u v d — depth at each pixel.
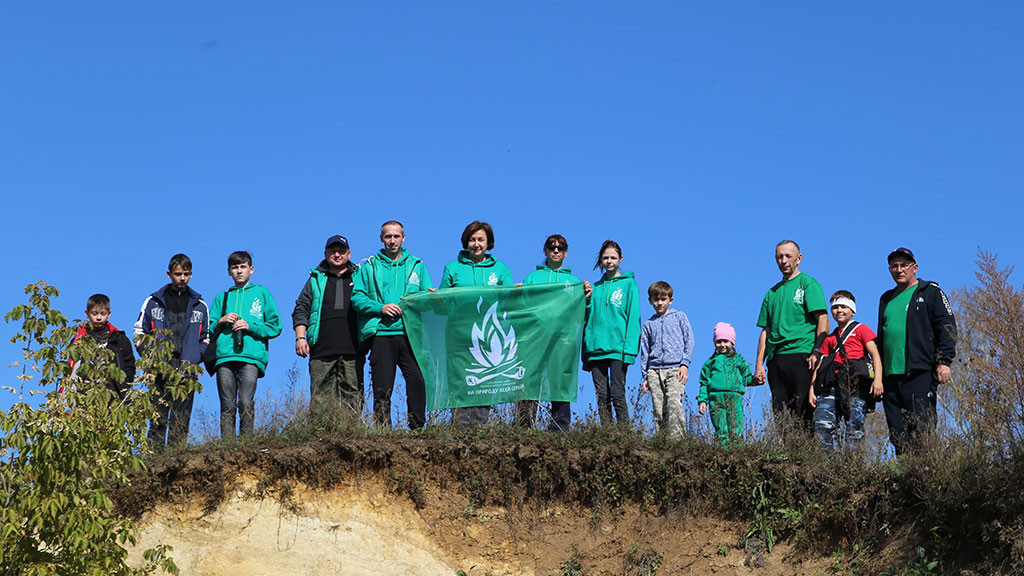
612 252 12.47
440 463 11.55
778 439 11.27
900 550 10.22
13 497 9.31
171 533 11.02
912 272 11.48
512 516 11.38
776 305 11.96
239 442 11.42
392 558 11.01
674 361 12.22
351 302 12.22
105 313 12.23
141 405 9.77
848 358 11.41
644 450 11.38
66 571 9.18
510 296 12.41
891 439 11.17
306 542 11.01
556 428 11.97
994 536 9.77
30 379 9.56
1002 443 10.26
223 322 12.09
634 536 11.13
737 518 11.03
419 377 12.04
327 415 11.75
